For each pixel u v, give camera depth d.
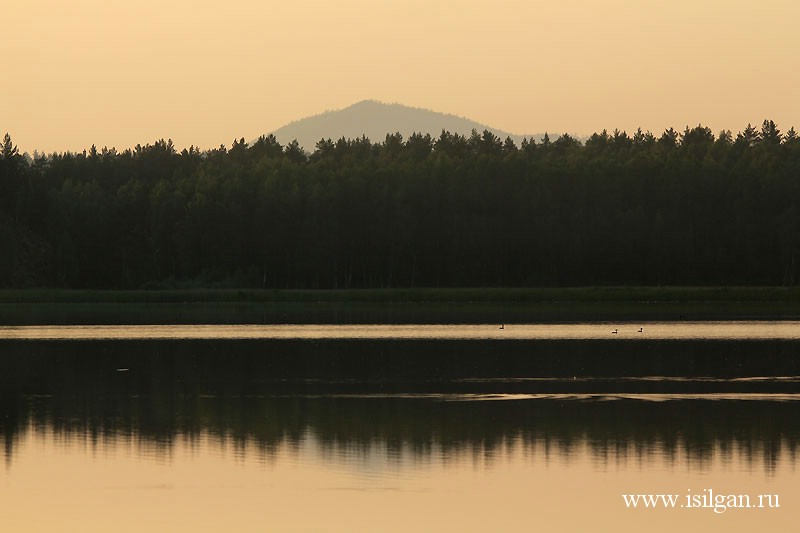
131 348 179.00
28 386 132.50
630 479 81.88
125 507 74.69
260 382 134.88
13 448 93.38
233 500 76.25
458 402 116.25
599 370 144.25
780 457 88.38
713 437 95.88
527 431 99.25
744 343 180.12
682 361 154.50
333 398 120.19
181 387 130.75
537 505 75.25
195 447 93.44
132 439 97.12
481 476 82.69
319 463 87.00
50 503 75.75
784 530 70.69
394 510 73.94
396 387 128.75
